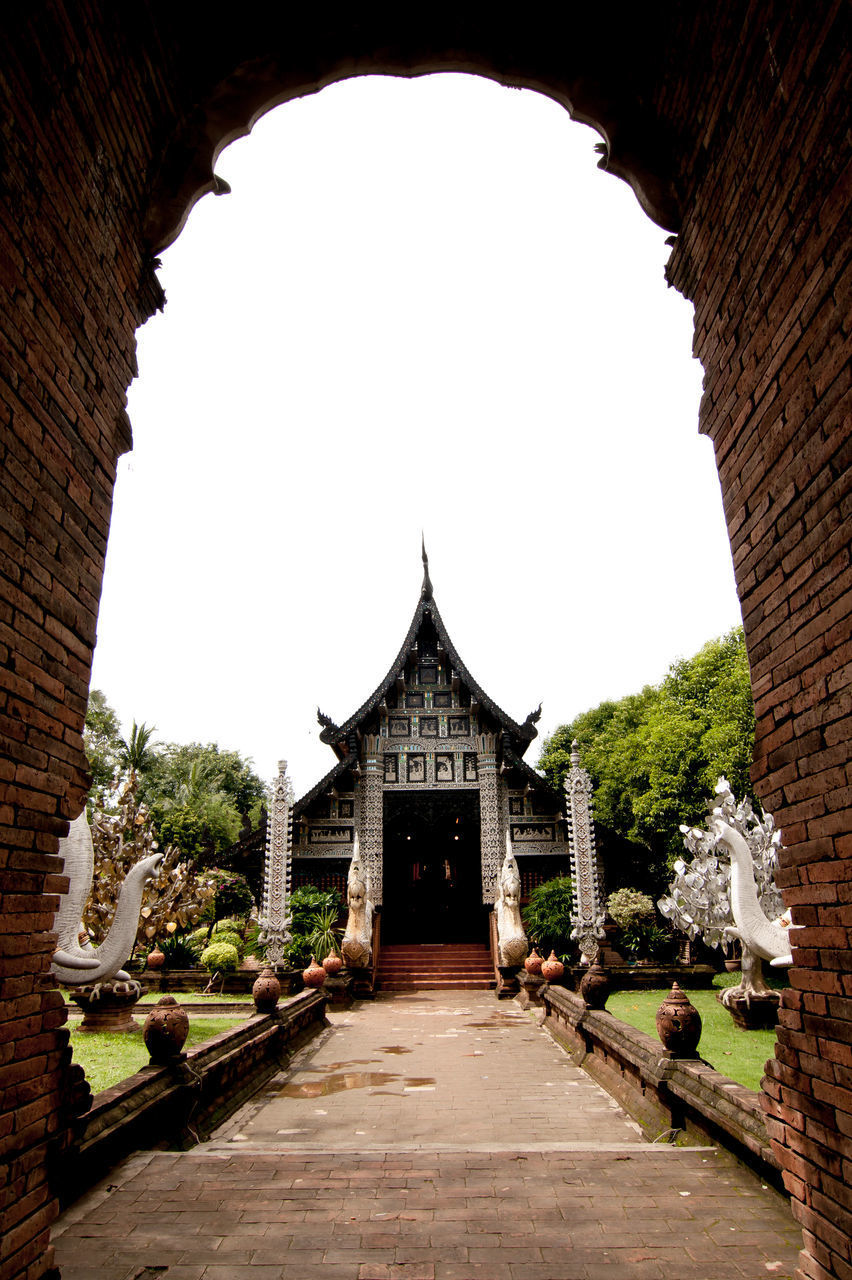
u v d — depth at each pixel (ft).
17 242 10.48
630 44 15.61
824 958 10.73
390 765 73.92
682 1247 13.15
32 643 10.89
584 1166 17.25
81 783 12.41
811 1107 10.99
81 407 12.51
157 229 15.25
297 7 15.78
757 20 11.76
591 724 105.29
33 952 10.80
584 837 59.82
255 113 16.16
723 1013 41.47
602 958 62.49
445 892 88.99
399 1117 23.80
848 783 10.07
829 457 10.39
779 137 11.47
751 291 12.57
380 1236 13.67
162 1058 20.29
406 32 16.10
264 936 56.29
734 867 26.99
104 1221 14.37
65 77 11.62
